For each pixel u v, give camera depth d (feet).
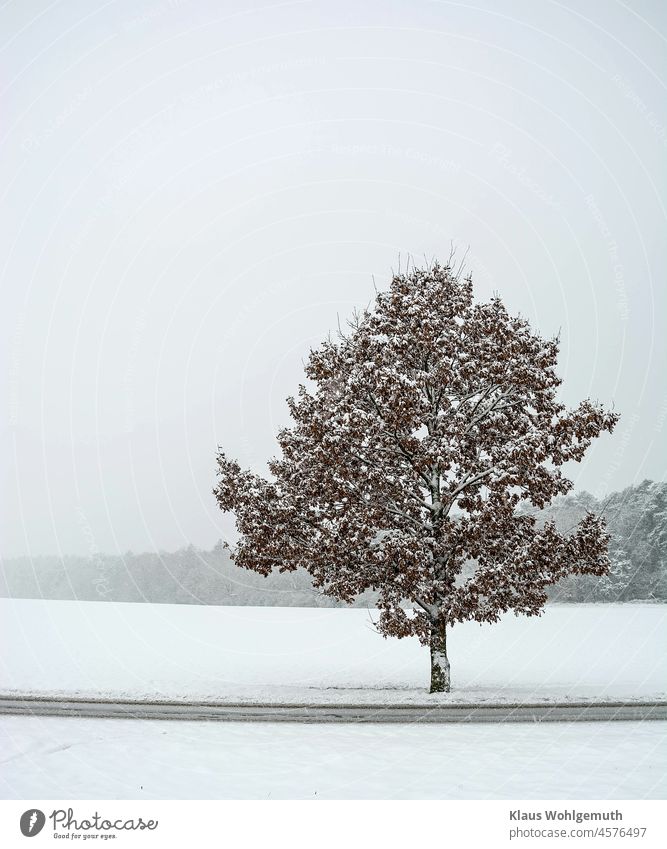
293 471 65.98
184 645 111.55
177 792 27.71
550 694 59.88
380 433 59.62
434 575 57.57
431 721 44.86
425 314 61.26
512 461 56.39
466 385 62.08
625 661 95.04
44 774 30.12
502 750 34.88
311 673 82.02
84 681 69.41
